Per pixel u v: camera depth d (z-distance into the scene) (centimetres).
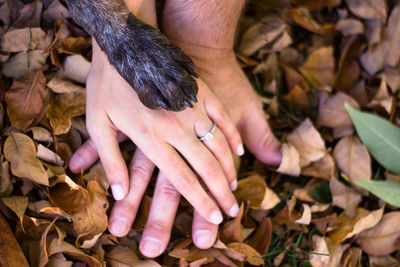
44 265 49
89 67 55
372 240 56
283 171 57
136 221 53
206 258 52
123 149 55
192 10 52
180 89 48
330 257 55
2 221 50
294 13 62
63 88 54
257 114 57
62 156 53
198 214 53
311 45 65
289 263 57
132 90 51
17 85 53
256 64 62
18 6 56
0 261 48
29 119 53
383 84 59
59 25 56
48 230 49
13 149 51
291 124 62
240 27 63
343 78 63
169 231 52
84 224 51
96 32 51
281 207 58
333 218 55
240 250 53
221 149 52
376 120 51
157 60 49
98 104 51
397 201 47
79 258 51
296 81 63
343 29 63
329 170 57
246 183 56
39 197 52
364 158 57
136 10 52
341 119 59
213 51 54
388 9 62
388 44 62
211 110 52
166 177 52
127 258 52
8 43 54
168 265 54
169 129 50
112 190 52
